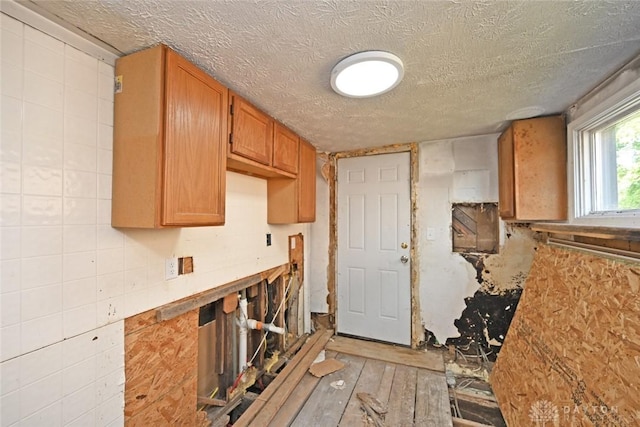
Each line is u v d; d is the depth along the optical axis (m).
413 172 2.81
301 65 1.32
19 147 0.96
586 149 1.77
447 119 2.07
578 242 1.76
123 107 1.20
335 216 3.21
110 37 1.10
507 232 2.51
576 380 1.36
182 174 1.22
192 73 1.27
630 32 1.08
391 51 1.20
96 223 1.18
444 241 2.72
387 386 2.14
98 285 1.19
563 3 0.92
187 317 1.64
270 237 2.54
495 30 1.07
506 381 1.97
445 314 2.72
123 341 1.29
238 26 1.04
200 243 1.75
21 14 0.94
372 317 3.02
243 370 2.17
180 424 1.57
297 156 2.42
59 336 1.06
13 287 0.95
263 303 2.46
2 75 0.92
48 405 1.03
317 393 2.07
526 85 1.53
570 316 1.56
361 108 1.85
